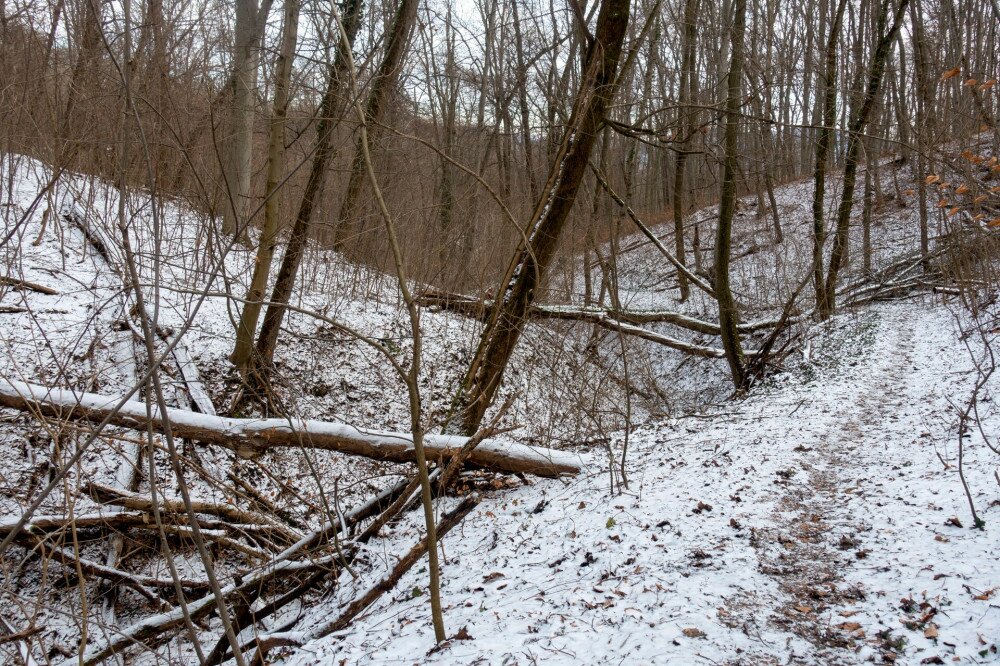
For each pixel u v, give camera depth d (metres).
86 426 5.71
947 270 13.83
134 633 5.01
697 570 4.14
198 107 7.52
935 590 3.57
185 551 6.51
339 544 5.96
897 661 3.05
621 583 4.07
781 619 3.55
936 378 9.09
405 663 3.55
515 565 4.85
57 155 8.51
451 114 14.08
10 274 8.34
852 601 3.67
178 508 6.31
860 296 15.71
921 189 15.10
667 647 3.23
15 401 5.73
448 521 6.21
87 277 9.14
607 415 10.20
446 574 5.06
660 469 6.47
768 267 19.06
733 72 10.74
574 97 7.91
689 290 19.17
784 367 11.75
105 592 5.99
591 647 3.36
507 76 12.84
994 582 3.50
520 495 6.76
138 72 5.66
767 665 3.10
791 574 4.10
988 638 3.02
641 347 13.19
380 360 10.46
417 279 11.70
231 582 5.90
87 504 6.38
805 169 28.16
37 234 9.41
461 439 6.85
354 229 10.94
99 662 5.15
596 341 11.20
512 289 7.94
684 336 16.69
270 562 5.86
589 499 5.91
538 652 3.36
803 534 4.70
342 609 5.10
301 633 4.77
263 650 4.60
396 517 6.76
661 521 4.98
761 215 23.17
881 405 8.35
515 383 11.00
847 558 4.25
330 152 7.96
